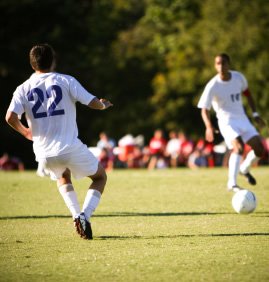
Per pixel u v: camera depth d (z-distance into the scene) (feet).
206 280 74.79
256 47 528.22
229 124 153.07
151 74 629.10
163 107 597.11
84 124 628.28
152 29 643.04
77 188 185.06
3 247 95.61
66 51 631.56
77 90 100.78
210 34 547.90
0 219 124.88
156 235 104.12
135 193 165.99
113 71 618.03
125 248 93.66
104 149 364.79
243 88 156.66
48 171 102.78
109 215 128.26
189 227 111.45
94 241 99.55
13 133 593.83
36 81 101.50
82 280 75.87
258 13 537.65
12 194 168.45
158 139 384.88
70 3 630.33
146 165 411.54
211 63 546.67
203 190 168.55
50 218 125.90
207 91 151.64
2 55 604.90
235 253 88.94
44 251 92.38
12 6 603.67
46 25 632.79
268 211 129.39
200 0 609.01
